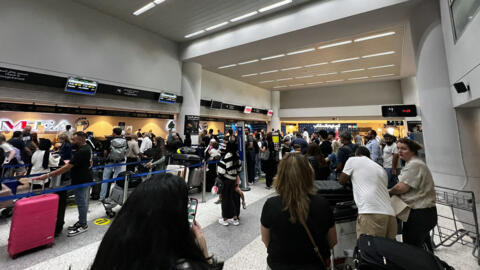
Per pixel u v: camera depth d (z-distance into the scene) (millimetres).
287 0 6223
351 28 6223
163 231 530
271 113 16703
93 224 3066
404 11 5176
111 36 7246
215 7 6691
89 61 6691
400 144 2047
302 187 1126
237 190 3227
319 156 3469
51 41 5961
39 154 3658
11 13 5320
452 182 3855
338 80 14164
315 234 1080
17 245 2146
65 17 6246
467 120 3855
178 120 9617
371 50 9156
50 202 2410
